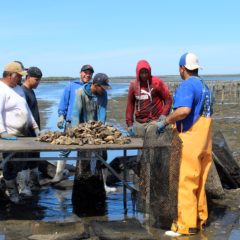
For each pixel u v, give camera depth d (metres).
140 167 4.78
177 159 4.20
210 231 4.28
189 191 4.17
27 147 4.53
